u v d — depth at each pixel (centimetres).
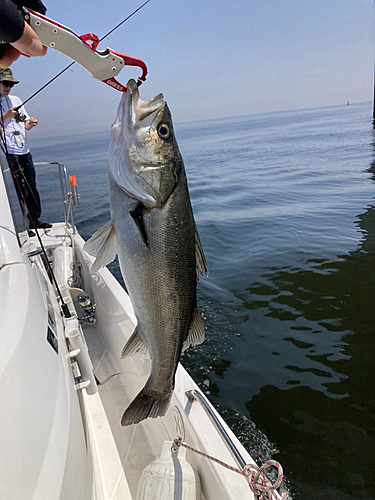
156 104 133
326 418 316
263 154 2500
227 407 333
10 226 150
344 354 384
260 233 751
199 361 388
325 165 1650
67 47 118
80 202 1306
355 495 257
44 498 79
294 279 539
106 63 123
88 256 366
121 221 131
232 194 1198
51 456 89
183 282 136
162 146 130
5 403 86
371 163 1532
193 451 153
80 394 181
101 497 170
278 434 306
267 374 366
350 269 554
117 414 246
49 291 192
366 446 291
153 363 138
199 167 2109
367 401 329
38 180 2092
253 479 130
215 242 723
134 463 211
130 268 131
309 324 434
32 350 107
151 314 134
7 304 116
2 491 73
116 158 131
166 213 131
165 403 139
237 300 495
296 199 1038
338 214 840
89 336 331
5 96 370
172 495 145
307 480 269
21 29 107
